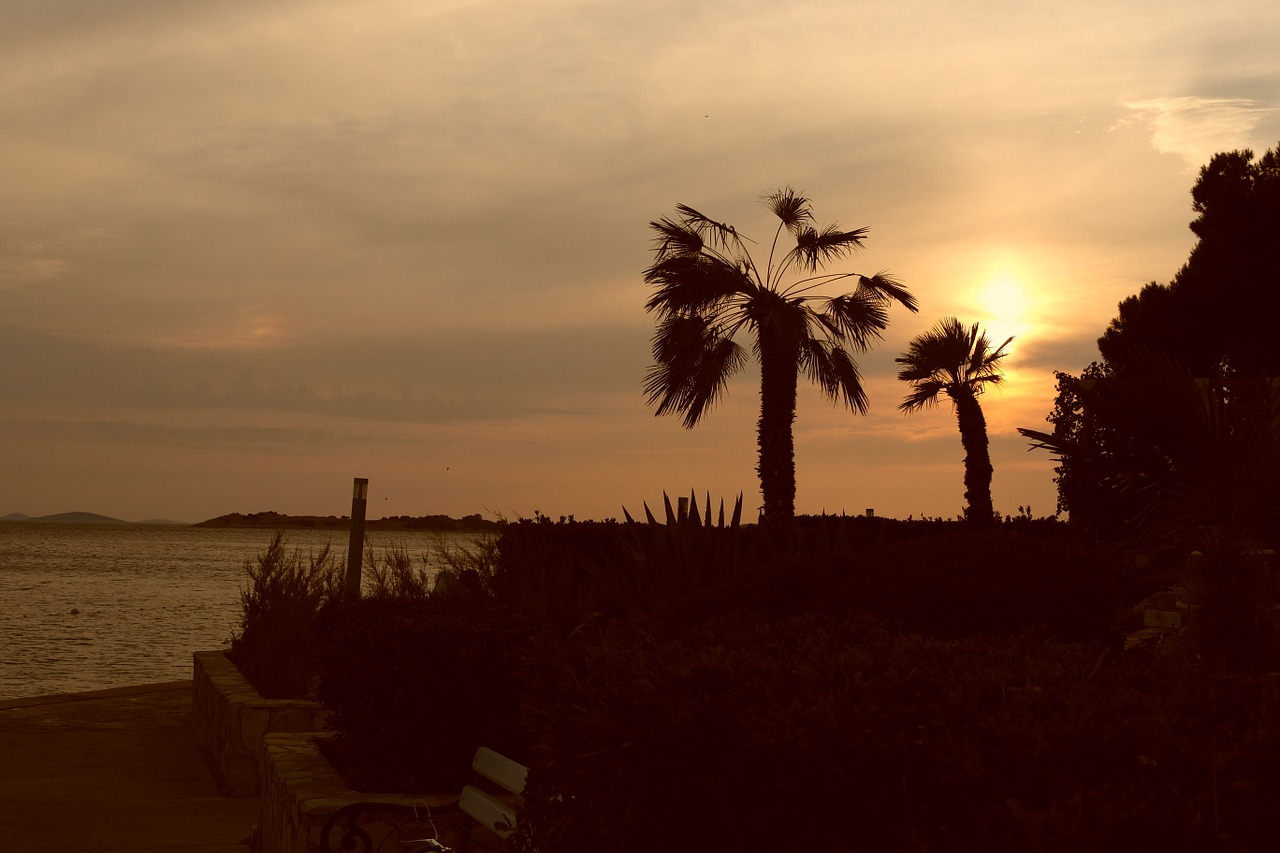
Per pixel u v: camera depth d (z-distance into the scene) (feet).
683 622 19.07
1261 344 89.30
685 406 69.97
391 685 16.97
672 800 7.96
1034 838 5.38
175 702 38.24
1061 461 22.29
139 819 21.30
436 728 16.97
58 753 28.86
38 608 152.76
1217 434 19.24
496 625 17.72
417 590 32.30
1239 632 18.22
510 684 17.28
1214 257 91.25
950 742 6.34
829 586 19.92
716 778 7.65
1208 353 93.35
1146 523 21.85
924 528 66.54
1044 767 6.15
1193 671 8.62
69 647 97.76
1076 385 21.75
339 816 13.97
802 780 6.88
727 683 8.30
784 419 66.28
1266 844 5.46
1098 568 20.25
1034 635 10.37
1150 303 94.48
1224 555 18.80
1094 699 7.19
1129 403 20.12
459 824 14.32
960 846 6.18
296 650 30.96
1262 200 92.89
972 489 96.68
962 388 97.35
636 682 8.52
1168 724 6.28
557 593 30.25
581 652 10.41
